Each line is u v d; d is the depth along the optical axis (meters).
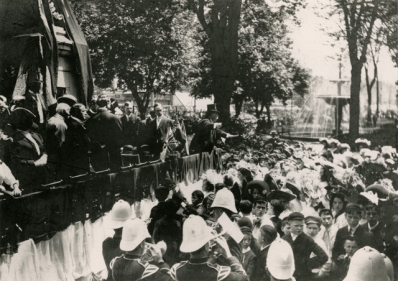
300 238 5.86
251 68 21.36
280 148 14.91
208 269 4.36
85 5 16.11
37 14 10.42
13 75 10.04
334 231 6.97
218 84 19.64
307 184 8.62
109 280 4.96
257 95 22.19
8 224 5.89
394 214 6.88
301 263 5.77
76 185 7.31
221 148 16.25
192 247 4.32
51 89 10.73
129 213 5.52
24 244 6.03
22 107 8.06
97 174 8.26
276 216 7.11
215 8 19.39
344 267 6.11
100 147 8.75
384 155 11.56
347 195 7.57
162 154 11.70
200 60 19.56
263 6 21.27
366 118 23.61
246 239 5.48
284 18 21.89
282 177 9.62
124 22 16.48
